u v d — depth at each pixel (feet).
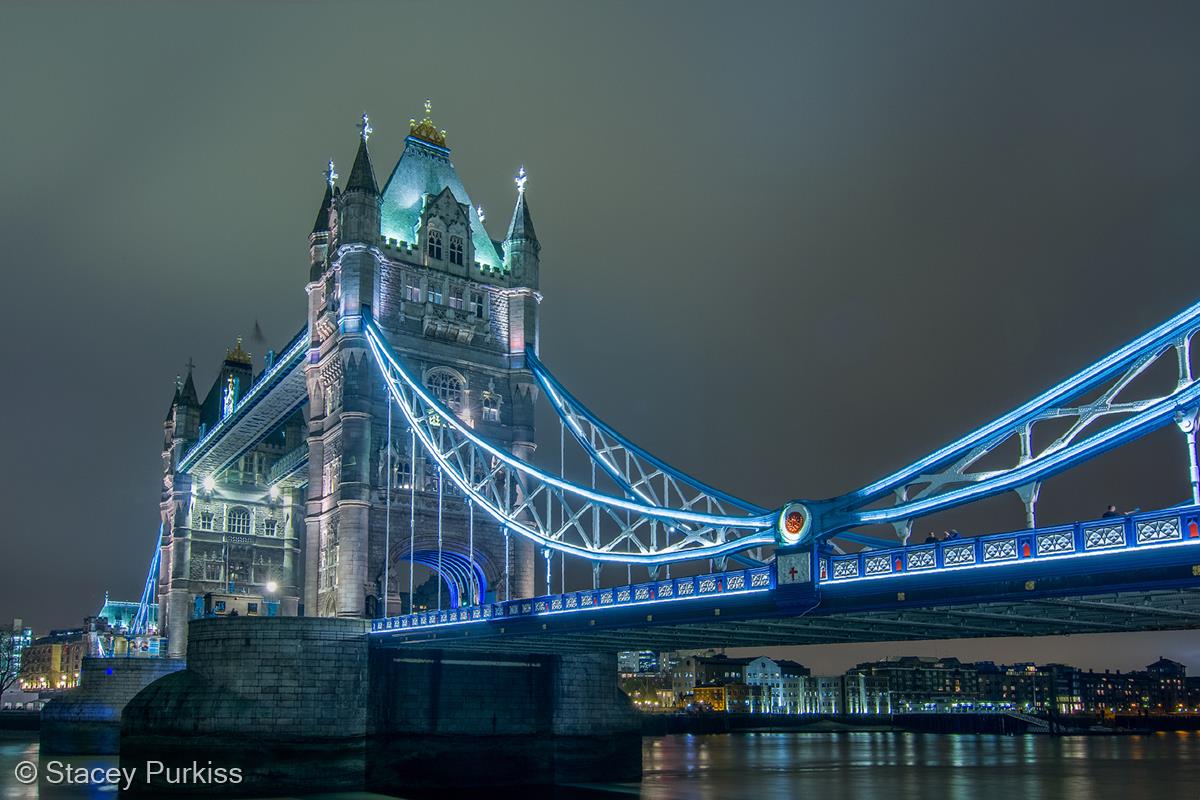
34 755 321.32
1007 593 109.09
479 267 287.89
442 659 224.33
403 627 206.69
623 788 228.84
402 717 218.38
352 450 255.09
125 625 475.72
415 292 276.62
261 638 213.87
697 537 167.63
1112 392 108.58
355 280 265.75
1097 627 138.10
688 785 266.98
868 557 123.65
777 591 132.46
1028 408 115.14
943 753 470.80
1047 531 106.32
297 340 315.17
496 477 275.39
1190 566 95.04
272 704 210.59
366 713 215.31
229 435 350.84
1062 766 380.58
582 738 235.61
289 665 212.43
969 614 129.08
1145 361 106.93
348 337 261.44
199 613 317.63
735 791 253.24
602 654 243.19
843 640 160.45
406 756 216.95
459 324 277.23
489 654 229.04
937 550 116.16
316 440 272.51
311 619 215.31
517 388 282.15
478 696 225.97
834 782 293.23
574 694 236.84
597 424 248.93
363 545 250.78
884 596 121.29
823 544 136.26
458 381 276.82
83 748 317.42
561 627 167.94
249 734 208.85
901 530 123.03
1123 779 316.81
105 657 326.65
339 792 209.05
